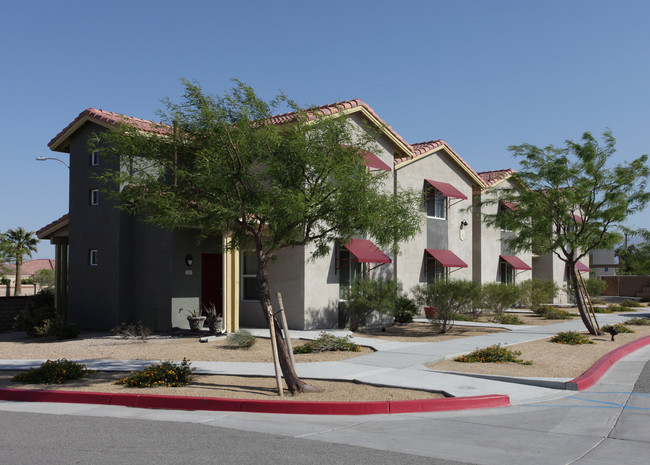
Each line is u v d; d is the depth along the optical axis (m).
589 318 19.56
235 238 11.39
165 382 10.52
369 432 7.71
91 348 15.47
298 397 9.54
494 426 8.12
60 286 21.97
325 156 10.52
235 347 15.21
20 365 12.84
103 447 6.80
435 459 6.46
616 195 18.88
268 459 6.34
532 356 14.41
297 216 9.71
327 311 19.69
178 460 6.28
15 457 6.37
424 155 24.91
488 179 31.17
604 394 10.60
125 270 19.09
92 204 19.84
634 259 36.56
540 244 20.59
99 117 19.09
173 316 18.45
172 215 10.01
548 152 19.95
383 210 10.71
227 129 10.24
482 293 21.30
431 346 15.70
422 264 24.92
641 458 6.61
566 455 6.70
